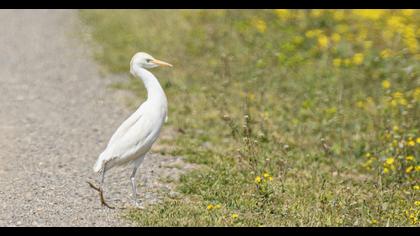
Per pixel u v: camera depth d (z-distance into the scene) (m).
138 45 23.20
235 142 14.16
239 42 22.33
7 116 15.99
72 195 11.03
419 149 13.18
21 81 19.45
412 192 11.27
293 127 15.16
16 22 27.80
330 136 14.55
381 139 13.82
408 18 22.55
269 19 24.67
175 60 21.17
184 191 11.34
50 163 12.76
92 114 16.45
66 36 25.50
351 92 17.45
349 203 10.60
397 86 17.48
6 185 11.34
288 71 19.06
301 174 12.39
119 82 19.45
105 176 12.10
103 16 28.05
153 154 13.35
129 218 10.04
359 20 23.05
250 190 11.23
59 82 19.42
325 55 20.00
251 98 16.84
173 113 16.17
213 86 18.34
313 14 24.02
